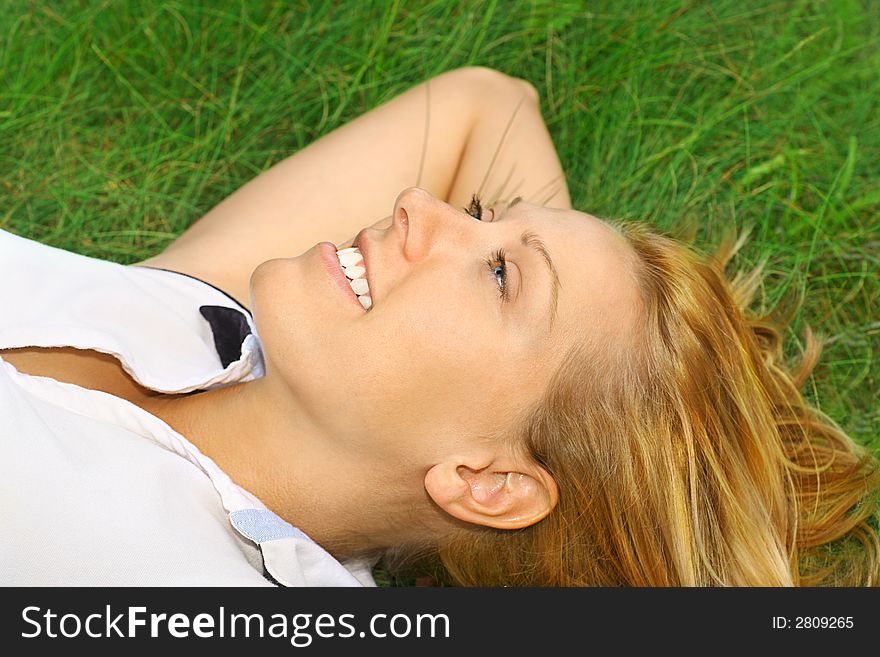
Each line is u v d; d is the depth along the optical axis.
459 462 2.17
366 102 3.46
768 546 2.36
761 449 2.41
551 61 3.55
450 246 2.12
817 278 3.22
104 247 3.10
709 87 3.55
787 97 3.56
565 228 2.23
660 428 2.27
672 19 3.55
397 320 2.06
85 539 1.89
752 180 3.37
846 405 3.13
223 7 3.43
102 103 3.34
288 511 2.24
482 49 3.51
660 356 2.27
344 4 3.47
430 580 2.68
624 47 3.52
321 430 2.14
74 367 2.19
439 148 3.07
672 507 2.28
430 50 3.47
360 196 2.93
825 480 2.66
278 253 2.78
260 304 2.12
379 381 2.06
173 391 2.20
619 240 2.34
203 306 2.44
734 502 2.34
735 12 3.61
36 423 1.94
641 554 2.32
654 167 3.40
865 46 3.65
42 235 3.14
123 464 1.98
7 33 3.28
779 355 2.85
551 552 2.38
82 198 3.17
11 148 3.20
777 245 3.25
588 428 2.21
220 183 3.34
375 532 2.38
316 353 2.07
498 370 2.09
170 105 3.34
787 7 3.66
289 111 3.38
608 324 2.19
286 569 2.09
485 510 2.22
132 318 2.28
